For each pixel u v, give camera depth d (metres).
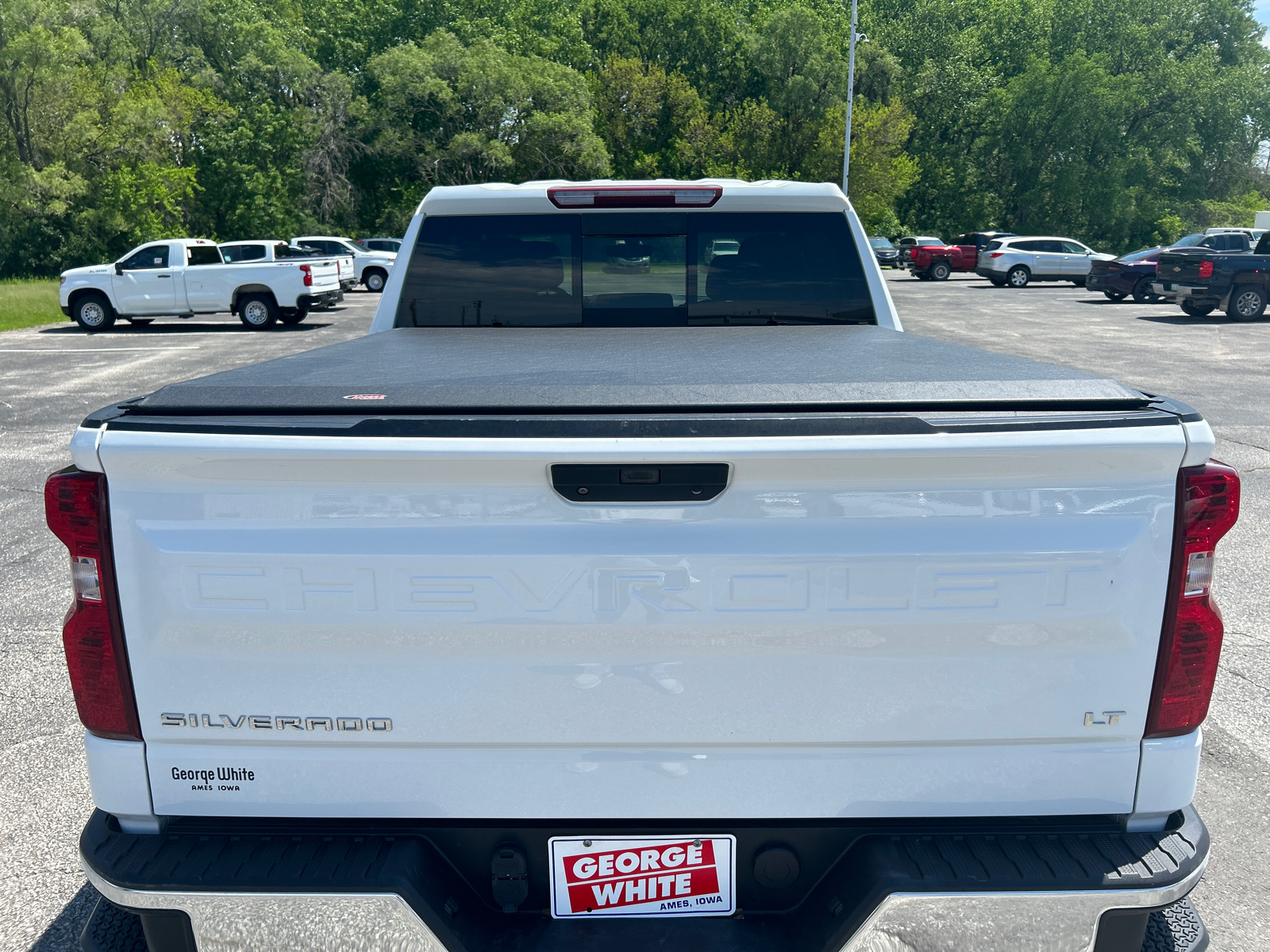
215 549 1.64
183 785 1.75
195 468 1.61
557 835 1.76
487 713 1.69
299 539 1.63
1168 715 1.71
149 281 20.94
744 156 63.91
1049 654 1.67
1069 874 1.65
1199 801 3.39
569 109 58.59
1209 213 76.19
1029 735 1.70
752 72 70.06
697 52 71.94
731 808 1.74
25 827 3.26
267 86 54.75
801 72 64.19
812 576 1.63
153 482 1.63
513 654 1.67
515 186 3.90
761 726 1.70
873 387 1.74
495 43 62.88
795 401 1.66
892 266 47.19
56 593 5.52
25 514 7.13
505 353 2.72
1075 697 1.69
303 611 1.65
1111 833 1.75
